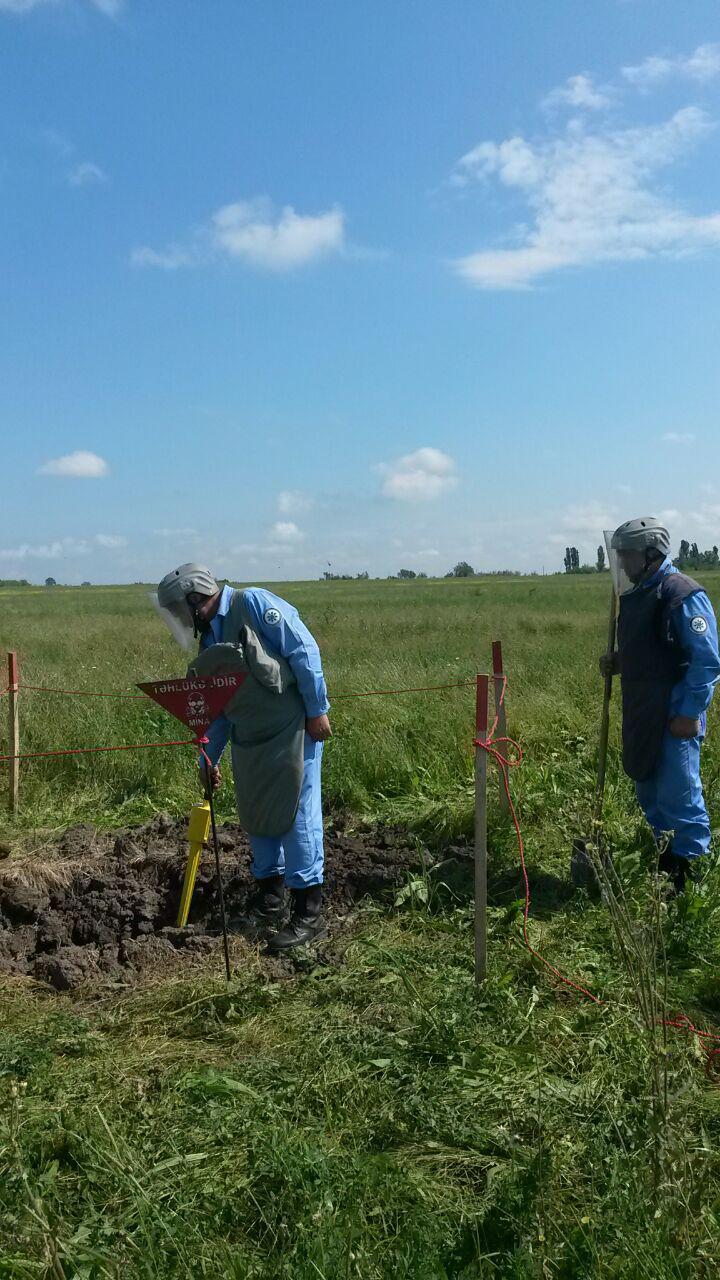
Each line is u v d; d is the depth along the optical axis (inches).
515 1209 102.1
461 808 253.8
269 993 160.7
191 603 180.9
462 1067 135.0
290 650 181.5
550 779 272.4
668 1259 93.0
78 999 165.6
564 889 207.5
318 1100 128.9
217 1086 130.1
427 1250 97.2
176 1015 157.6
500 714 245.8
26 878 214.5
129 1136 121.3
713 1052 136.2
